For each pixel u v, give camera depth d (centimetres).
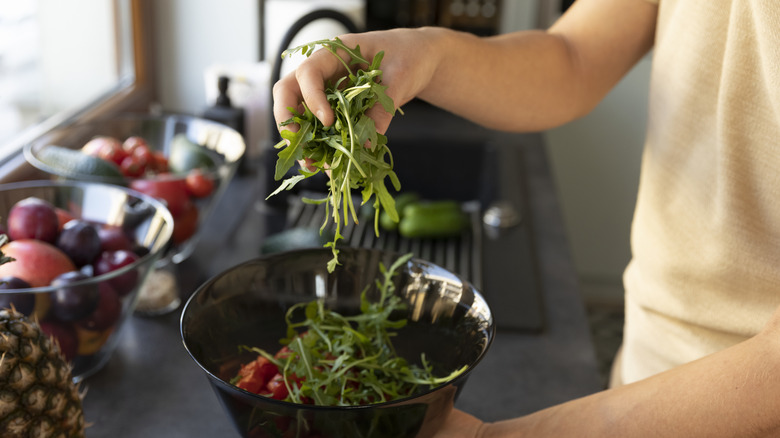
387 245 163
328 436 85
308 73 85
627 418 89
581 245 309
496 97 112
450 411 91
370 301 104
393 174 86
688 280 109
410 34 98
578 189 298
